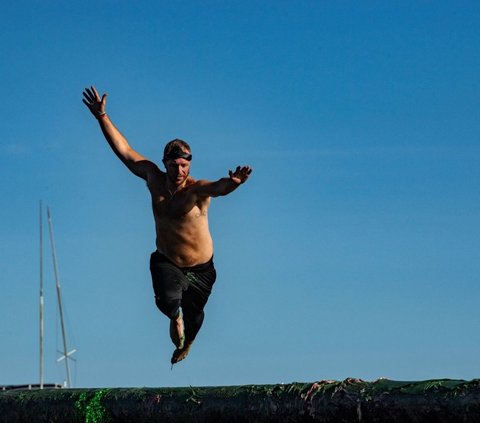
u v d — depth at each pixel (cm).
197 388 823
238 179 887
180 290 934
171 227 929
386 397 725
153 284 938
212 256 953
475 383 696
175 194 927
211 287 962
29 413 880
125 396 847
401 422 717
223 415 792
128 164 961
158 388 845
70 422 863
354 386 748
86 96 966
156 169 953
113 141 964
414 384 724
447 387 706
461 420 692
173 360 991
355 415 735
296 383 779
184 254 933
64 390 883
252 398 783
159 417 820
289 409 764
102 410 849
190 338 983
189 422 807
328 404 747
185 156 916
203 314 977
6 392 910
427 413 705
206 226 939
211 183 909
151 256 953
